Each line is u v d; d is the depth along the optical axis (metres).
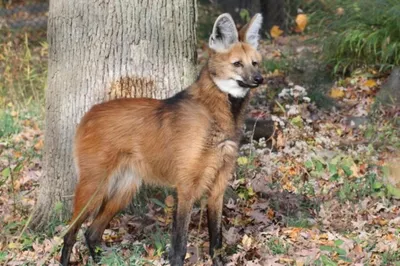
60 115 5.77
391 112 8.50
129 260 4.98
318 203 6.13
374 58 9.84
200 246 5.37
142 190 6.01
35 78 9.95
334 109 8.77
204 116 4.83
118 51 5.63
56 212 5.83
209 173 4.92
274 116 7.75
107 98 5.66
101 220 5.28
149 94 5.72
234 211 5.93
